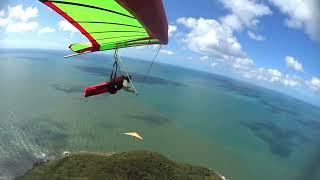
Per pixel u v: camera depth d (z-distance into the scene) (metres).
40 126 109.88
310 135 170.12
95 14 7.32
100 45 9.99
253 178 101.56
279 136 160.00
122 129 126.19
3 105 128.62
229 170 104.94
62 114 129.50
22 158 81.75
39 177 69.50
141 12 5.89
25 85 177.75
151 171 71.50
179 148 117.44
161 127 140.50
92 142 105.75
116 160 73.56
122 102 172.75
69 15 7.60
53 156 86.81
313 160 124.50
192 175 76.94
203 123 162.62
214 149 123.06
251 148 132.12
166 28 8.12
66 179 67.25
